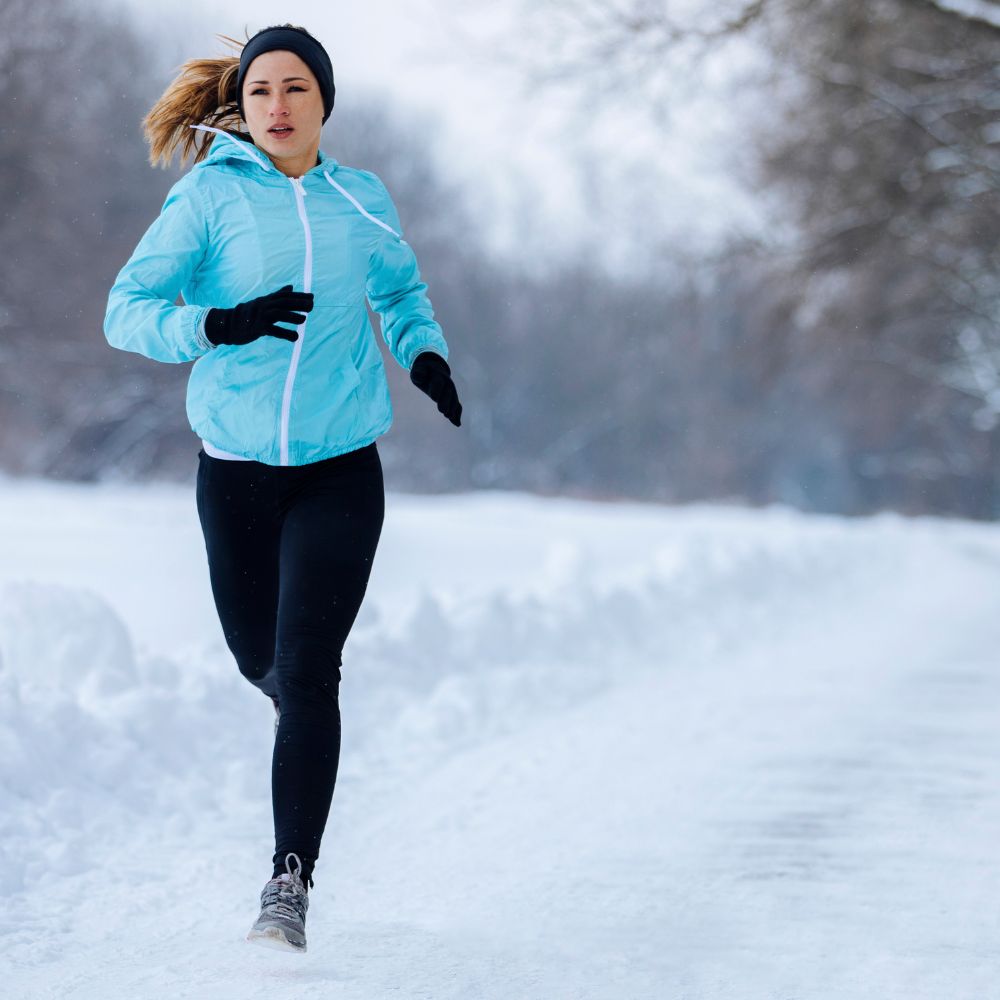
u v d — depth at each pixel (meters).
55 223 82.69
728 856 10.45
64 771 11.31
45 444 92.12
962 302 57.22
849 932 8.71
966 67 42.62
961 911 9.15
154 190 87.50
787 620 26.92
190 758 12.49
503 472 139.50
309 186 8.41
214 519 8.63
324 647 8.19
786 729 15.62
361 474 8.60
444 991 7.48
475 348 136.25
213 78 9.00
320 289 8.32
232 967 7.84
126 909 9.00
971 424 119.94
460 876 9.91
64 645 13.59
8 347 85.56
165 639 19.78
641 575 28.42
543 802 12.15
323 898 9.38
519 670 17.94
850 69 43.03
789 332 53.00
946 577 40.84
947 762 13.89
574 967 7.98
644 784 12.84
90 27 82.00
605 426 142.12
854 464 145.75
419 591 18.53
